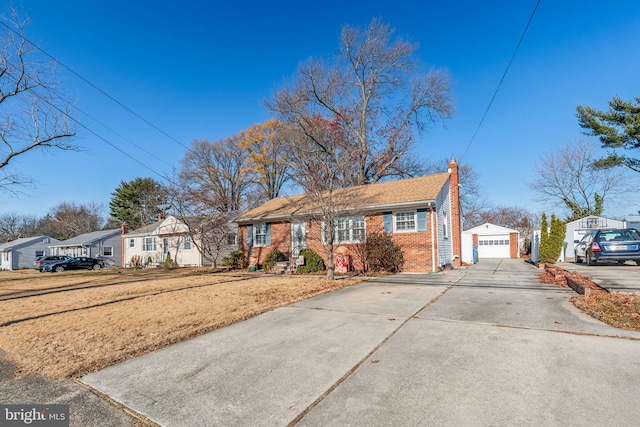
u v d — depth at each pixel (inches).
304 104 1026.7
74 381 158.1
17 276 935.0
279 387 141.9
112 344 209.8
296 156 856.9
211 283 509.4
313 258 620.7
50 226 2212.1
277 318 257.1
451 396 127.2
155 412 127.7
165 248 1138.7
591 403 118.3
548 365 149.6
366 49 1077.8
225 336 216.8
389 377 145.5
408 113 1111.0
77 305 355.6
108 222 2245.3
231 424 117.3
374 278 492.7
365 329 217.2
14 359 190.2
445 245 647.1
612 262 568.7
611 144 883.4
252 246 770.2
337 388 138.2
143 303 347.9
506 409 116.9
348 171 826.8
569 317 225.5
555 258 647.8
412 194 597.6
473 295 320.5
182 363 174.1
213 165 1553.9
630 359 153.3
